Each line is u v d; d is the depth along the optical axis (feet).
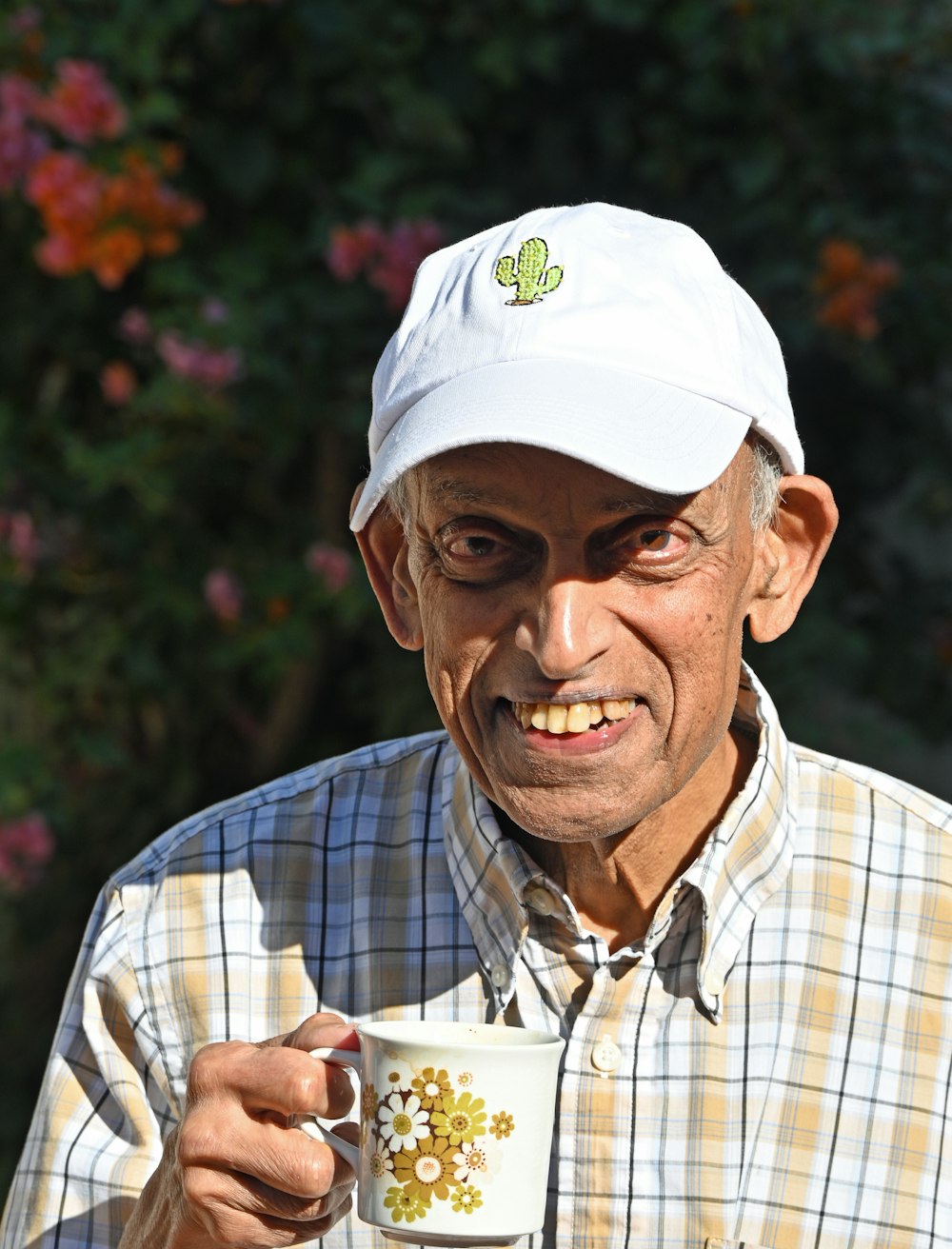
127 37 18.83
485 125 19.83
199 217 19.06
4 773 19.45
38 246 19.49
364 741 21.62
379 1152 7.01
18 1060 21.31
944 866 9.20
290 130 19.60
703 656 7.92
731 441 7.84
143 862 9.89
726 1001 8.85
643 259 8.15
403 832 9.51
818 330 19.39
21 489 19.71
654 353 7.91
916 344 20.08
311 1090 7.25
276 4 19.02
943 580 20.89
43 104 18.44
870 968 8.96
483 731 8.06
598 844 8.73
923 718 20.58
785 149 19.48
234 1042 7.67
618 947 9.11
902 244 19.33
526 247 8.18
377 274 18.70
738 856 8.95
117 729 20.85
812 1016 8.86
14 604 19.62
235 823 9.78
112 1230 9.26
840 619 20.53
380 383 8.50
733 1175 8.62
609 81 19.79
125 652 19.89
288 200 19.79
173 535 20.02
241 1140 7.41
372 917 9.38
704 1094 8.71
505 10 19.17
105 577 19.98
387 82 19.10
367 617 20.39
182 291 19.19
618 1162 8.65
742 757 9.46
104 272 18.48
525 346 7.94
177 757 21.18
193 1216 7.75
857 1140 8.71
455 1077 6.88
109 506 19.89
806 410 20.84
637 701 7.94
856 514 21.03
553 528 7.70
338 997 9.32
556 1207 8.65
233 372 18.83
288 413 19.42
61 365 20.26
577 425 7.57
